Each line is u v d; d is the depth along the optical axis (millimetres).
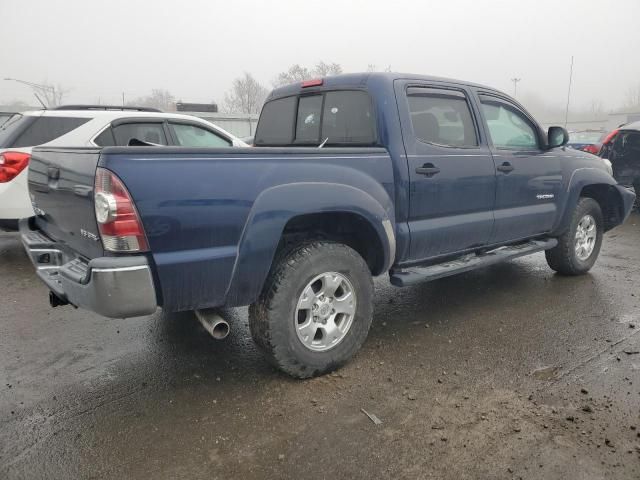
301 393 3104
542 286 5180
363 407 2934
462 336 3938
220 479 2344
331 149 3211
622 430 2664
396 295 4977
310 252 3148
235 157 2803
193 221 2666
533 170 4637
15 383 3270
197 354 3676
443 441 2602
